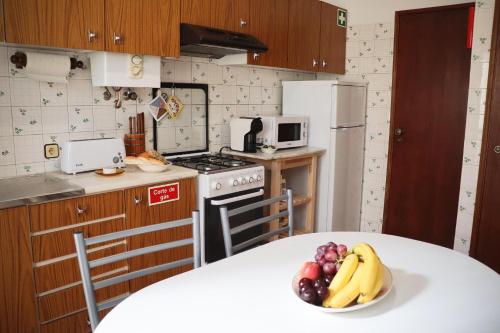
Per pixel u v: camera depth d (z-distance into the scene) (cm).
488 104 288
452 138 356
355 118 378
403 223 392
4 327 188
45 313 201
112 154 251
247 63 304
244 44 274
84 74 254
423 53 362
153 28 246
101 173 238
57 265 202
